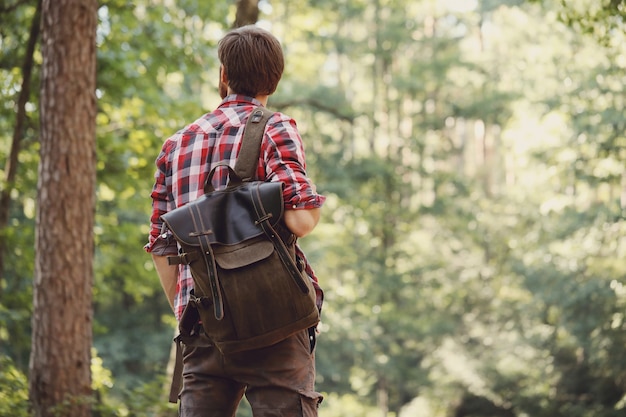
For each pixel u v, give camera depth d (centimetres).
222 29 1135
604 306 1966
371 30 2711
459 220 2742
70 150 665
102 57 966
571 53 2036
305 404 203
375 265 2605
